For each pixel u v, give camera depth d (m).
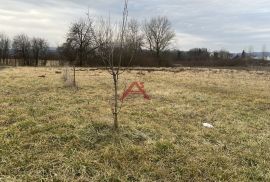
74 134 6.91
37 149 6.19
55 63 65.44
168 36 64.50
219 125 8.59
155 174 5.43
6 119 8.14
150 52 62.84
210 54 72.50
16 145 6.30
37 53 65.81
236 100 12.55
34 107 9.62
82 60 46.62
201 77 24.12
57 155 5.92
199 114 9.83
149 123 8.29
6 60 65.69
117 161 5.77
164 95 13.07
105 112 9.22
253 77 25.83
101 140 6.73
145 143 6.73
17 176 5.17
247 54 67.12
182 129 8.06
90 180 5.18
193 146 6.79
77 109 9.50
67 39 51.66
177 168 5.71
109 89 14.51
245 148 6.90
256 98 13.16
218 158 6.19
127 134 7.08
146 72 28.81
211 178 5.40
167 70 34.56
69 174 5.31
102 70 29.17
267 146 7.03
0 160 5.65
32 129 7.22
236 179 5.38
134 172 5.47
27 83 15.79
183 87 16.59
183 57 71.62
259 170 5.75
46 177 5.18
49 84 15.65
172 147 6.60
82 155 5.96
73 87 14.61
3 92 12.68
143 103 11.12
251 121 9.16
